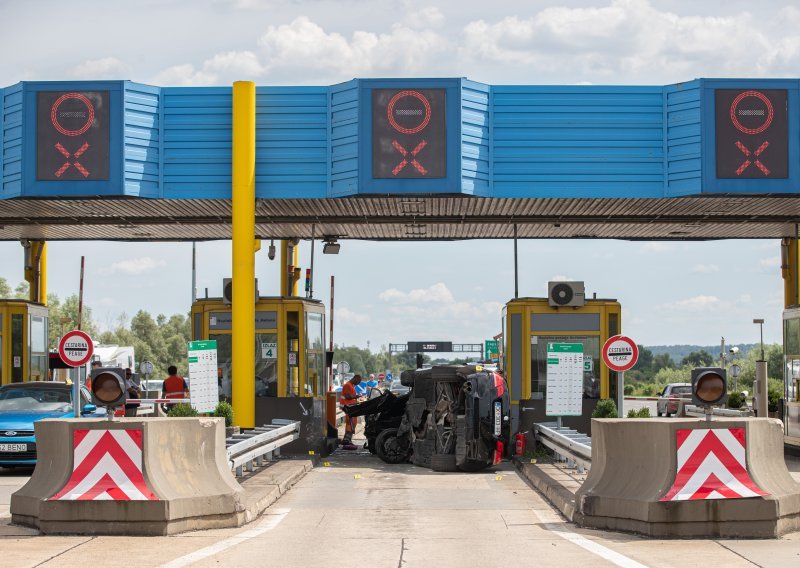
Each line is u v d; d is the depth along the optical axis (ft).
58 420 41.11
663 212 86.58
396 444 75.82
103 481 39.45
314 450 77.15
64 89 75.56
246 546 36.65
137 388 95.14
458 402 69.82
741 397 114.62
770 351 286.25
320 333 81.92
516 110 76.18
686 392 161.99
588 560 33.24
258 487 52.34
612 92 76.33
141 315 458.09
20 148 75.66
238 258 74.84
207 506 41.04
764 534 38.17
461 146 74.33
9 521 42.70
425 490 56.75
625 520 39.75
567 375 65.36
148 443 39.73
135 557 34.01
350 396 94.43
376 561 33.58
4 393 73.61
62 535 38.96
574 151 76.02
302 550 35.86
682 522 38.11
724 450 38.75
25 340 88.99
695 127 74.95
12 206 81.51
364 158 74.43
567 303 74.64
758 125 74.79
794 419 79.56
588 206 82.79
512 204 81.56
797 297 98.37
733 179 74.59
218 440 43.47
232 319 75.20
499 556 34.42
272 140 76.43
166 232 99.40
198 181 76.54
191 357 59.41
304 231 98.78
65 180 75.20
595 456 42.91
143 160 76.07
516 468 69.97
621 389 53.57
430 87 74.54
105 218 88.89
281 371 76.38
